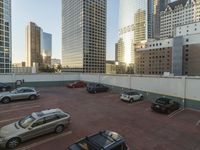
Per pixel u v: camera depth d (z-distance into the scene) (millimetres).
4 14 71500
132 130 13445
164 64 111375
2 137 10242
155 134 12742
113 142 8211
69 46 165750
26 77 33750
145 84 25422
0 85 28578
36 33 177875
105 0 162500
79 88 35906
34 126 11266
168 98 20203
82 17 143500
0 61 70438
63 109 18969
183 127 14188
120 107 20547
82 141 8422
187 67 97438
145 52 125000
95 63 157625
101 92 31406
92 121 15289
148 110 19375
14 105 19984
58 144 10953
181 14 166625
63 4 174500
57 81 38125
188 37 96688
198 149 10711
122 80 29844
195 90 19484
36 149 10320
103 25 162375
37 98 24281
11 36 77750
